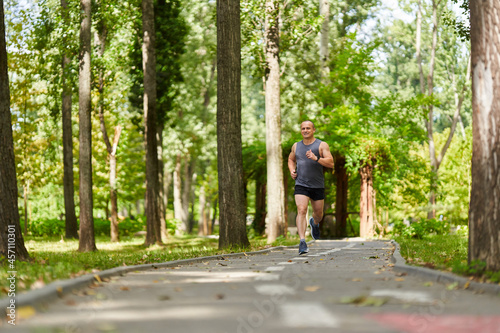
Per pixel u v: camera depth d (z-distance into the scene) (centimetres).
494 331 379
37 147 4050
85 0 2227
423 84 4544
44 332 370
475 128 735
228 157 1716
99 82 2908
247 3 2447
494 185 700
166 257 1223
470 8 754
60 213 4875
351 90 3023
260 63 2502
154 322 418
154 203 2517
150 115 2512
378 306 487
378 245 1816
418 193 3088
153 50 2525
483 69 730
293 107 3791
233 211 1709
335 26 3947
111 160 3191
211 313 456
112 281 716
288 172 2742
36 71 3269
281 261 1095
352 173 2909
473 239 715
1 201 1117
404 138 2827
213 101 4859
